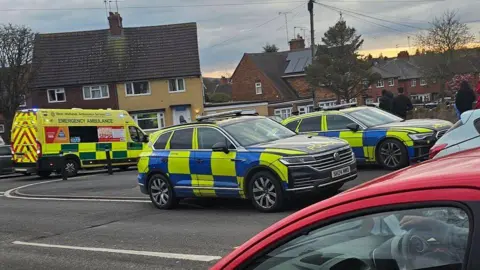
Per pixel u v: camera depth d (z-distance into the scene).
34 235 8.53
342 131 11.91
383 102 15.34
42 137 19.31
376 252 1.80
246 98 55.00
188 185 9.45
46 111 19.62
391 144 11.04
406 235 1.71
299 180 8.00
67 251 7.18
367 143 11.43
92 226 8.88
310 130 12.40
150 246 6.98
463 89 12.92
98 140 20.91
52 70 40.66
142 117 40.59
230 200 10.20
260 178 8.37
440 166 1.92
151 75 40.41
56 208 11.31
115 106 40.25
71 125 20.17
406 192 1.69
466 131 6.00
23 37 34.66
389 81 73.19
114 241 7.52
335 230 1.90
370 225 1.81
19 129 19.78
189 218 8.73
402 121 12.05
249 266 2.13
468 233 1.49
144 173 10.23
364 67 42.38
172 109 40.72
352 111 12.20
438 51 52.91
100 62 41.09
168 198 9.84
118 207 10.73
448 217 1.56
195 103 40.78
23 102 36.75
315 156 8.09
